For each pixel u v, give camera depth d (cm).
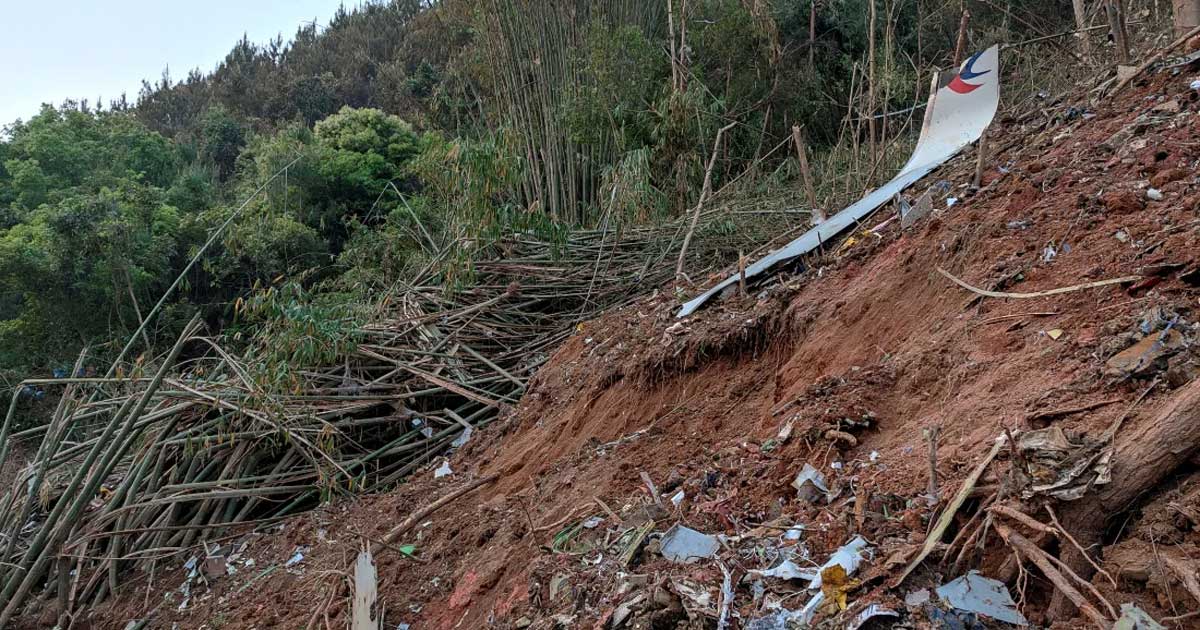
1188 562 177
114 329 1280
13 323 1256
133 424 546
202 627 469
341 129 1839
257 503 591
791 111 1262
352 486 557
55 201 1862
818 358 369
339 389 623
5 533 568
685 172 984
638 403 444
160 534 568
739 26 1241
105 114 2288
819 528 252
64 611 525
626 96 1091
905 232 409
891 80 874
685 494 313
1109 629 172
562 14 1200
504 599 326
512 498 436
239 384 605
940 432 262
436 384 641
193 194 1795
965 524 218
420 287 768
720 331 427
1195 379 209
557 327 730
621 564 275
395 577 420
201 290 1413
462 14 1433
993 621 192
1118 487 198
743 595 235
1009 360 274
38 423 1184
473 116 1473
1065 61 729
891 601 203
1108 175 339
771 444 316
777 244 616
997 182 390
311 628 401
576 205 1160
